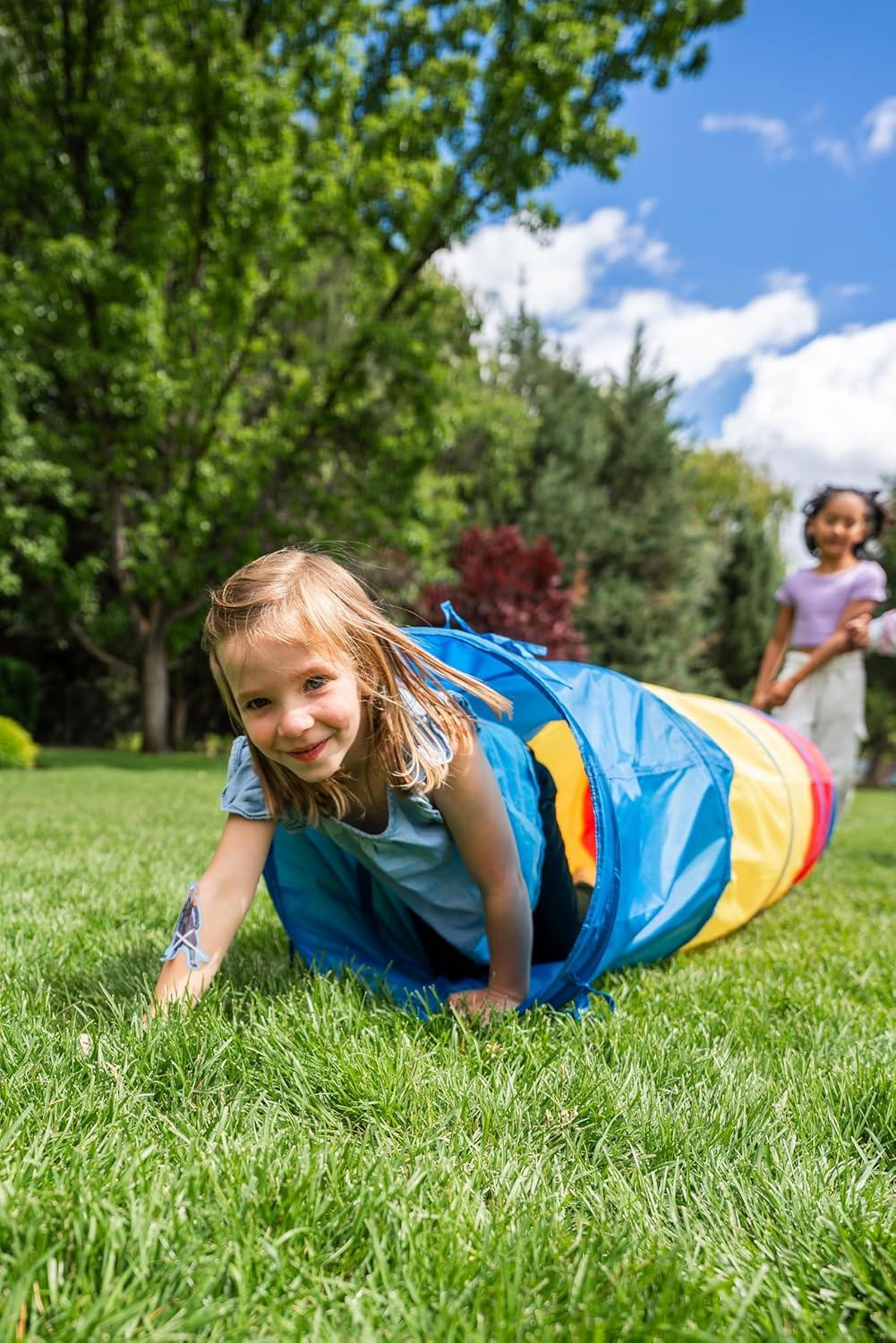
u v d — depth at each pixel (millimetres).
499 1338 917
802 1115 1502
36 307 12492
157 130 12539
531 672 2102
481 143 13164
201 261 14000
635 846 2311
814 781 3793
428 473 16594
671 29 12656
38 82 13391
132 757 14203
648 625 20688
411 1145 1350
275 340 14242
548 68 12336
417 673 1914
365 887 2525
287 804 1973
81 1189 1125
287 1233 1051
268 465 13852
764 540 26562
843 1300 1018
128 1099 1435
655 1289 1025
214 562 14039
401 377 13570
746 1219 1209
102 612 17328
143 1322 926
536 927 2514
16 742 11367
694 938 2768
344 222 13172
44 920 2645
